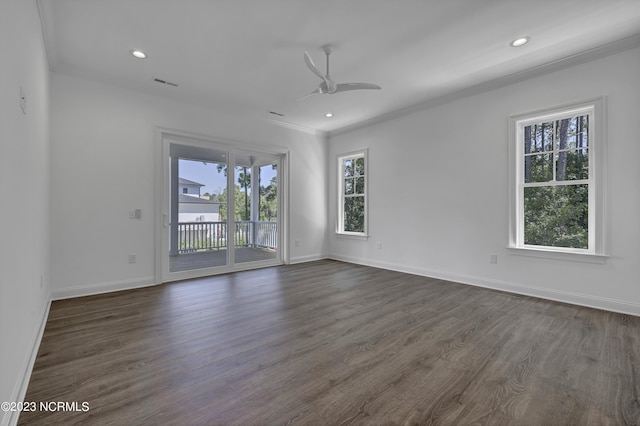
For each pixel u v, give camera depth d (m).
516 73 3.58
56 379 1.81
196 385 1.76
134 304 3.25
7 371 1.38
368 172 5.52
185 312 3.01
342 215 6.21
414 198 4.79
